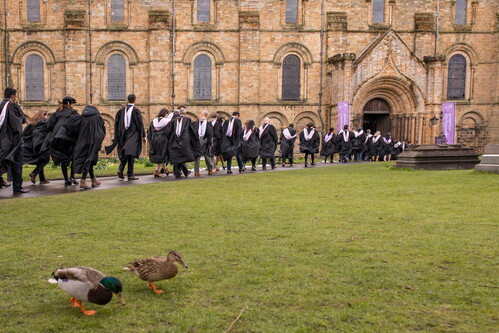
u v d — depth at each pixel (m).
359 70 41.81
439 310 4.68
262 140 23.08
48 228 8.33
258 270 5.91
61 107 15.07
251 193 12.90
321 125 44.56
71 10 43.53
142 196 12.37
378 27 44.84
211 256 6.54
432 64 42.50
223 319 4.51
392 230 8.02
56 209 10.28
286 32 44.31
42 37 44.25
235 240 7.42
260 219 9.09
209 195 12.52
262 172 21.05
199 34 44.16
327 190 13.44
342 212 9.77
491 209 9.84
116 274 5.78
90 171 15.16
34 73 44.59
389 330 4.25
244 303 4.90
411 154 20.61
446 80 45.78
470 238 7.34
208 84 44.69
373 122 48.97
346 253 6.62
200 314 4.62
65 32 43.56
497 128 45.59
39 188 14.80
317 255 6.55
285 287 5.33
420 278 5.58
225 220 9.01
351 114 41.91
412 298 4.98
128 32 44.19
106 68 44.56
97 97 44.44
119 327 4.34
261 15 44.25
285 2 44.38
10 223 8.76
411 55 42.50
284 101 44.66
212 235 7.77
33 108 44.44
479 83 45.75
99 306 4.84
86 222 8.84
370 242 7.21
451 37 45.28
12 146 13.02
